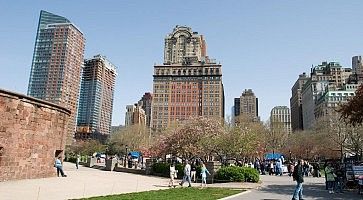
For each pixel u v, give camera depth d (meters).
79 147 107.25
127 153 84.69
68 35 141.38
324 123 70.62
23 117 23.44
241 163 46.09
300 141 82.56
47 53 140.00
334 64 191.75
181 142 44.25
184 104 157.75
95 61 168.62
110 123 180.00
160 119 157.12
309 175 41.12
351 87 143.88
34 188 18.73
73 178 27.67
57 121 27.64
